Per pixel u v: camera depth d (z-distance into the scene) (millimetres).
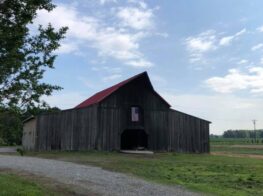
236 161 28062
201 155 36062
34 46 6613
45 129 34688
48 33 6641
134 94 38031
